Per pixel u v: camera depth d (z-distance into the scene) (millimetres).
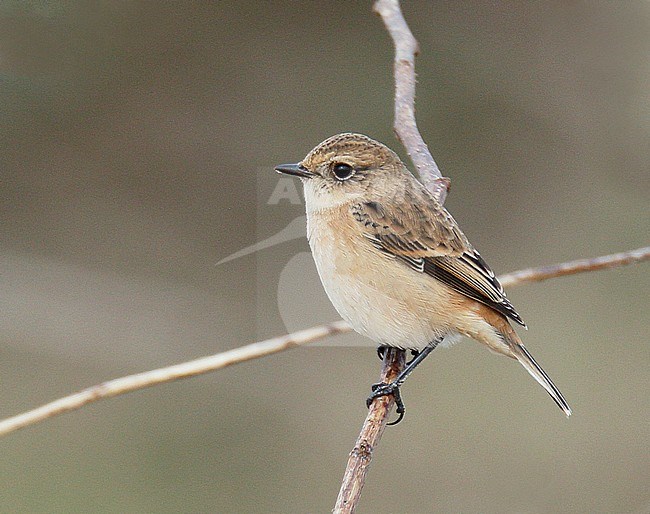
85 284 14547
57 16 14594
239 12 15633
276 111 15602
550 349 13859
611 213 15078
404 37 8312
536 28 15445
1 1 14070
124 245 15148
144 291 14492
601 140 15367
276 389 13594
